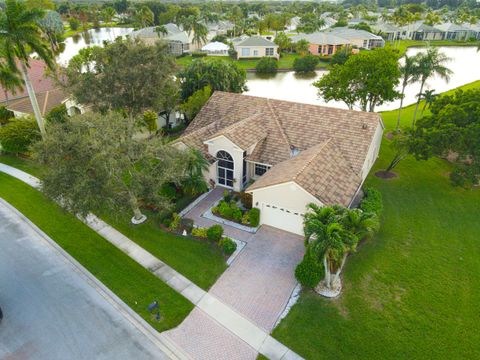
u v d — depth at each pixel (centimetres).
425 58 3641
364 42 9200
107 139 1939
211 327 1645
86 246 2191
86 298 1812
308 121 2778
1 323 1678
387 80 3528
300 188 2045
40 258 2103
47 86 4731
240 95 3158
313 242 1612
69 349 1547
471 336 1597
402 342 1570
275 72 7319
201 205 2573
